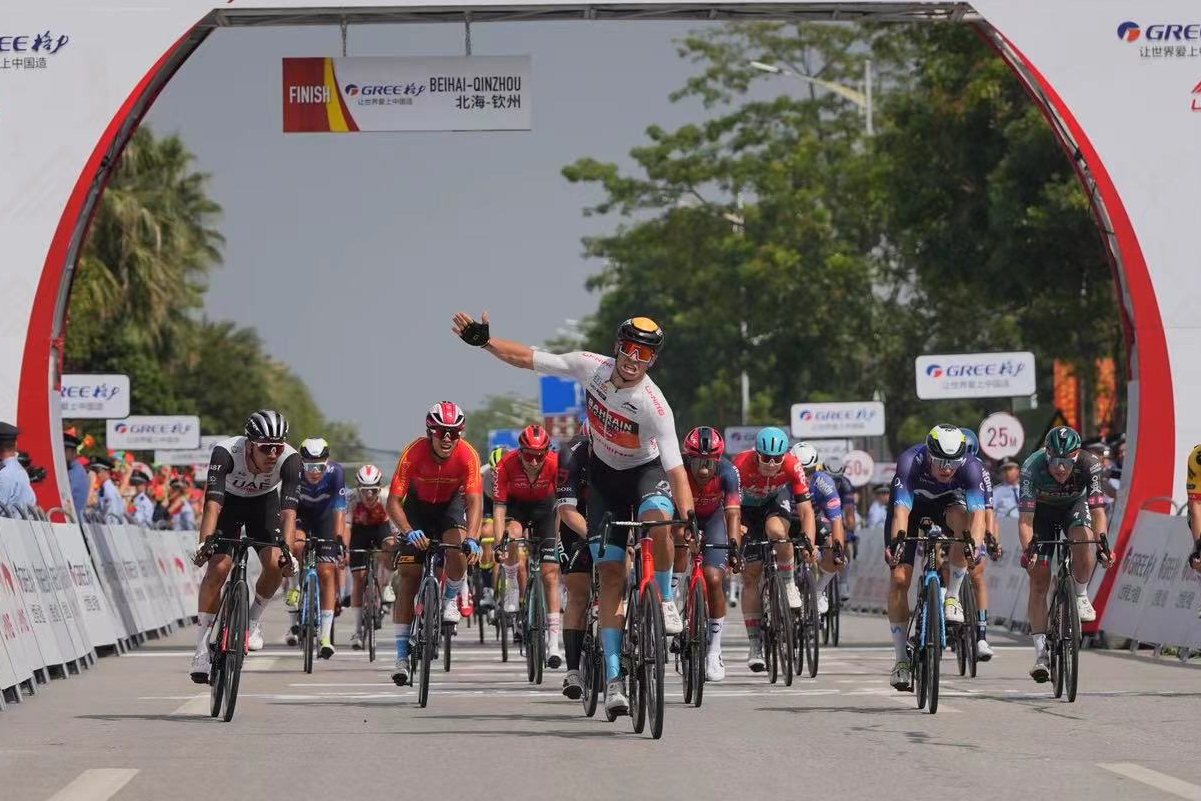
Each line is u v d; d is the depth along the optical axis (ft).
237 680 87.04
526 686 111.86
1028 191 269.03
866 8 149.79
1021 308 328.90
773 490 120.37
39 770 68.80
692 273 440.86
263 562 93.09
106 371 408.46
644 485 81.56
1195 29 152.66
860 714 90.94
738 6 148.25
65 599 122.93
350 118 151.84
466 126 152.56
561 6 147.23
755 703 97.71
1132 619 140.87
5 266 146.92
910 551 97.76
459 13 148.56
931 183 290.56
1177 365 151.84
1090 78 152.87
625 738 79.82
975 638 114.83
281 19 149.59
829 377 406.62
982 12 152.25
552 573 115.44
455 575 107.14
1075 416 343.05
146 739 79.51
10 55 147.54
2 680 96.53
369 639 139.85
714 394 488.85
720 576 110.93
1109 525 152.35
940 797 61.72
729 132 432.25
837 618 154.92
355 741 78.54
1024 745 77.00
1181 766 70.03
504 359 80.89
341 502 133.49
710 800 60.95
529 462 122.83
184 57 153.58
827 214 397.80
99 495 186.29
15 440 121.49
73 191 147.43
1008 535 183.93
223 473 89.86
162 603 178.50
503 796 61.77
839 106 434.71
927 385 239.09
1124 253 152.35
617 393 79.82
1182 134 152.66
